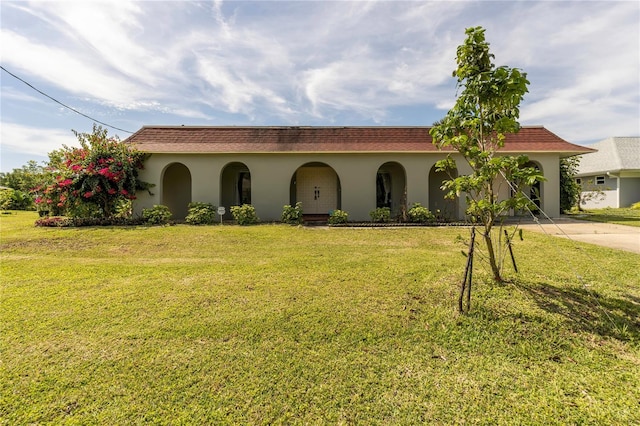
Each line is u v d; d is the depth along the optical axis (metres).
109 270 5.53
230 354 2.83
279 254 6.85
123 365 2.66
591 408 2.10
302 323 3.42
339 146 13.03
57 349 2.90
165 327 3.35
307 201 15.02
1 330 3.26
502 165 3.60
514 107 3.73
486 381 2.41
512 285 4.30
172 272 5.41
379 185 15.13
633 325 3.20
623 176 19.45
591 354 2.73
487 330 3.18
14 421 2.04
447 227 10.59
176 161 12.55
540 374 2.49
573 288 4.20
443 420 2.04
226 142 13.24
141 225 10.70
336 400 2.23
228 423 2.04
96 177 11.12
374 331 3.22
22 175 35.34
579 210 16.75
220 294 4.32
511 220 12.30
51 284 4.77
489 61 3.94
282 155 12.76
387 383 2.41
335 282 4.79
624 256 5.82
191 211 11.64
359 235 9.14
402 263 5.80
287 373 2.55
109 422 2.04
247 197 14.86
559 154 12.71
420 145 13.20
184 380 2.46
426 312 3.63
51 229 9.73
